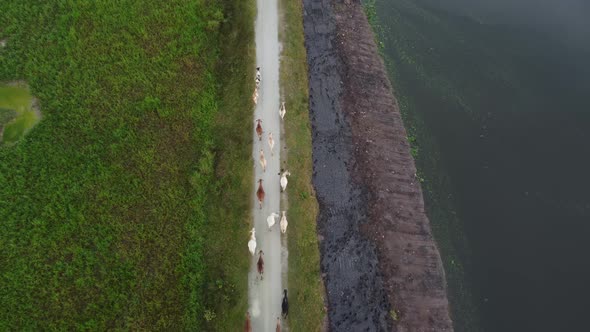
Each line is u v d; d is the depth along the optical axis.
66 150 28.16
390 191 29.50
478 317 26.73
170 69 32.12
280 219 25.92
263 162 26.86
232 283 23.97
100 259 24.77
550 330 26.62
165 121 29.70
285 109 30.12
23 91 30.89
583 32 39.88
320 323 23.83
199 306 23.47
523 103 35.72
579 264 28.83
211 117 30.05
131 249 25.08
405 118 33.78
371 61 35.72
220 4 35.72
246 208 26.20
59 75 31.27
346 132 30.97
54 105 29.97
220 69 32.47
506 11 41.19
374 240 27.27
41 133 28.83
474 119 34.62
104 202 26.41
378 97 33.78
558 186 31.81
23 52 32.44
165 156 28.31
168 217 26.12
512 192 31.41
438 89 35.78
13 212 25.95
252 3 35.34
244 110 30.00
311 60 33.97
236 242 25.23
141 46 33.06
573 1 41.41
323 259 26.02
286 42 33.62
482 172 32.09
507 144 33.56
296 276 24.47
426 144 32.84
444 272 27.83
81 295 23.70
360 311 24.81
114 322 23.06
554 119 35.03
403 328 24.88
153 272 24.45
